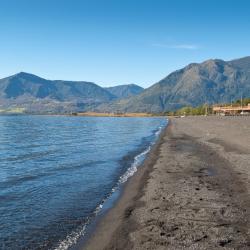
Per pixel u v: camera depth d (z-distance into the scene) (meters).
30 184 30.11
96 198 25.28
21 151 56.09
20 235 18.12
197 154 45.56
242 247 15.61
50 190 27.83
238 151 46.47
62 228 19.12
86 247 16.59
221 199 23.05
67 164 41.50
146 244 16.20
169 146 56.66
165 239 16.59
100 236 17.84
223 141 59.78
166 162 39.06
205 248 15.48
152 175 31.98
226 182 28.22
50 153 53.06
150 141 72.88
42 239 17.62
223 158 40.94
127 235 17.59
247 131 69.06
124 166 39.34
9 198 25.30
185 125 123.69
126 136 88.69
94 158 46.62
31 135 92.56
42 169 38.09
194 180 29.12
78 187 28.84
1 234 18.23
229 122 98.25
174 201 22.80
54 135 92.56
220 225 18.30
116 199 24.78
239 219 19.20
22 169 38.28
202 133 81.75
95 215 21.30
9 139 79.50
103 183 30.33
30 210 22.38
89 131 110.94
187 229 17.80
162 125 154.50
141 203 22.98
